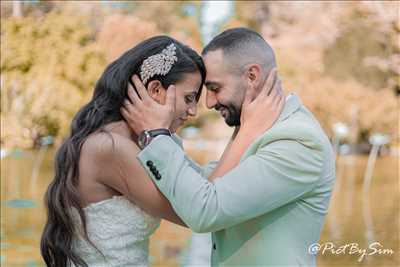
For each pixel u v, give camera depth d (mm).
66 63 11938
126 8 13789
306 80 12781
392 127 13359
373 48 13336
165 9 14070
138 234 1984
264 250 1933
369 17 13273
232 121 2080
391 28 13203
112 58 12133
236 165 1956
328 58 13328
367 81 13305
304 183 1885
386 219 7824
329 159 1978
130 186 1928
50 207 1958
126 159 1913
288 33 13523
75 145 1950
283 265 1912
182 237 7125
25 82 11789
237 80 2018
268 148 1894
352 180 11578
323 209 1991
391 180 11484
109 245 1952
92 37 13086
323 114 12891
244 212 1849
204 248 6555
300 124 1915
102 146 1921
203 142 16578
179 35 13695
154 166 1883
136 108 1956
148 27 12516
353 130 13383
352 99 12930
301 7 13617
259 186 1850
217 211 1827
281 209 1938
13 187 9852
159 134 1916
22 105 11820
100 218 1952
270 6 13938
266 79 2037
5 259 5875
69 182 1933
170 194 1861
